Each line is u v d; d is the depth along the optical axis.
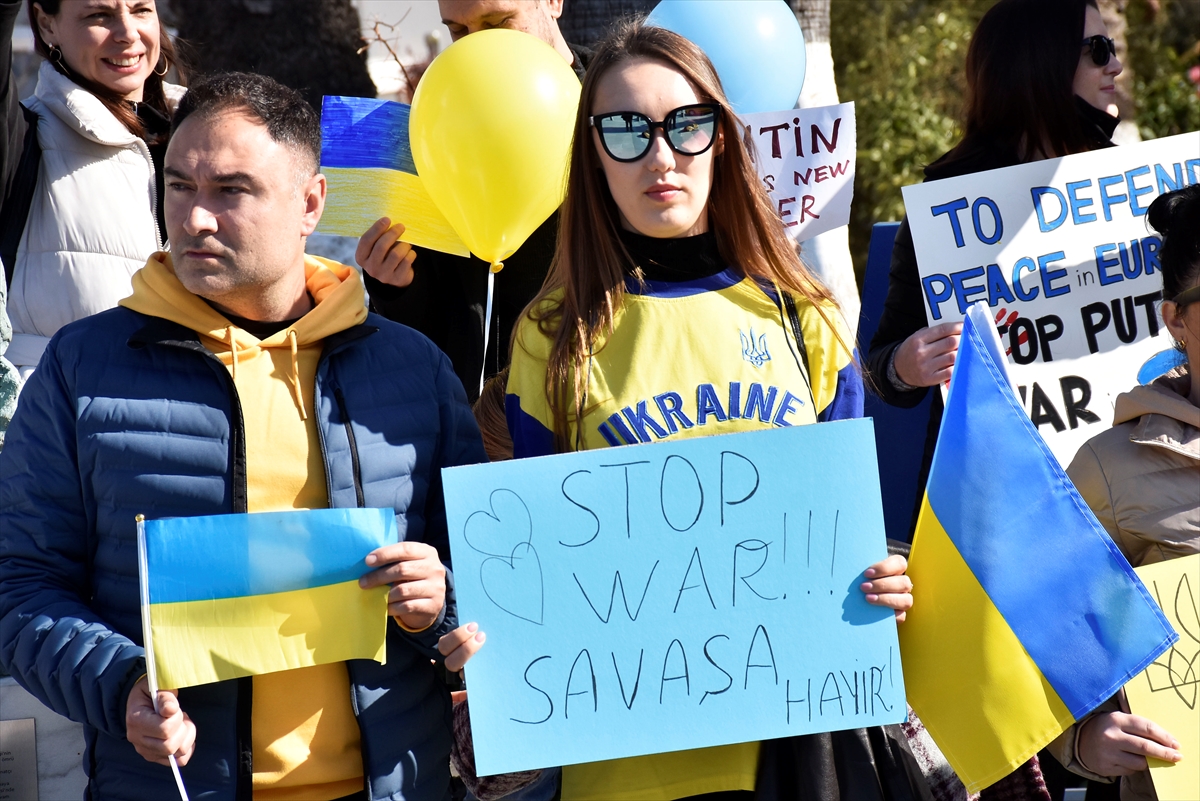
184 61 5.02
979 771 2.55
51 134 3.72
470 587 2.48
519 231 3.44
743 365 2.67
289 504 2.57
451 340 3.86
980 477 2.62
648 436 2.61
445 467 2.52
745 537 2.53
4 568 2.50
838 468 2.54
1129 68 10.63
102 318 2.63
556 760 2.45
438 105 3.34
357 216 3.53
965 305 3.68
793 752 2.54
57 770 3.19
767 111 3.97
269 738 2.52
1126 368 3.72
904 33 10.27
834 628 2.51
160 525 2.35
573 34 5.77
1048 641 2.58
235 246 2.52
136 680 2.36
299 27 6.88
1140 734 2.65
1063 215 3.72
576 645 2.48
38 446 2.54
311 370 2.67
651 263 2.75
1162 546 2.80
